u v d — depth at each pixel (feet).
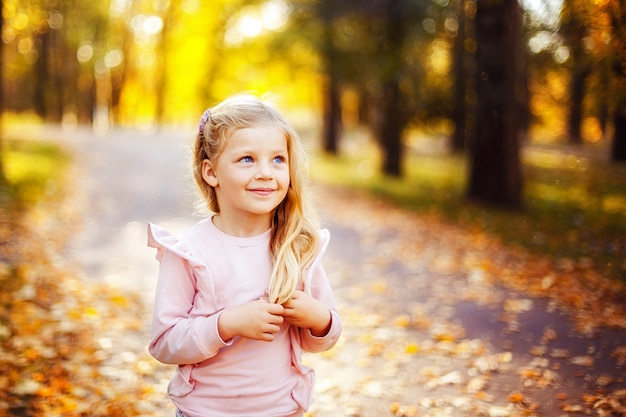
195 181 7.43
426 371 13.78
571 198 37.96
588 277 20.76
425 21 44.83
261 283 6.82
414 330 16.87
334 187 49.70
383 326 17.30
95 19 62.75
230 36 99.50
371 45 48.80
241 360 6.70
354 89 57.26
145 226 31.17
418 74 48.11
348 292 21.16
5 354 13.19
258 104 7.04
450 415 11.50
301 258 7.07
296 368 7.07
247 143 6.74
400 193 45.65
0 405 11.11
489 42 36.14
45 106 99.96
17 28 39.68
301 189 7.13
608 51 16.92
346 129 119.44
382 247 28.27
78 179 44.75
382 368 14.15
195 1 107.45
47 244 24.63
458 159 70.44
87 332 15.44
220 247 6.88
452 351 14.93
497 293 19.83
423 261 25.09
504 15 35.42
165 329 6.65
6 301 16.37
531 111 40.63
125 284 20.72
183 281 6.86
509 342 15.24
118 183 45.73
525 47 34.14
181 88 122.72
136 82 130.82
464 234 30.19
